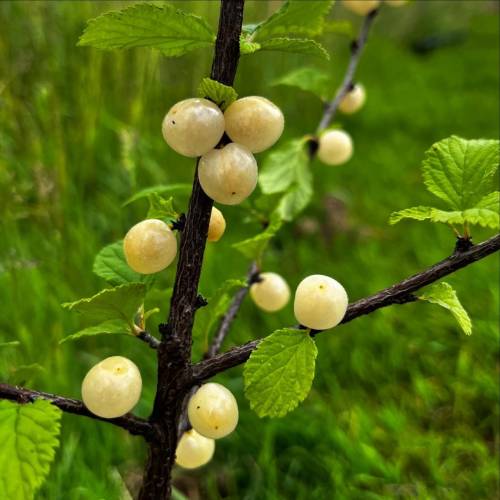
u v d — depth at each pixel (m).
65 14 0.43
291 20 0.19
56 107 0.38
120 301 0.17
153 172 0.43
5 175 0.35
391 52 0.97
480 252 0.17
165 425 0.18
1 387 0.16
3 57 0.39
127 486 0.27
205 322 0.21
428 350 0.35
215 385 0.18
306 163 0.29
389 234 0.49
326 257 0.45
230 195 0.16
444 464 0.28
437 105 0.74
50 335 0.32
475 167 0.18
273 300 0.24
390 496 0.26
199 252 0.17
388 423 0.29
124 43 0.17
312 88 0.30
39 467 0.15
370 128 0.69
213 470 0.29
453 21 1.16
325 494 0.27
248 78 0.57
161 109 0.51
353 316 0.17
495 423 0.30
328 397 0.32
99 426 0.29
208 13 0.52
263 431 0.30
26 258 0.35
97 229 0.42
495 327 0.35
